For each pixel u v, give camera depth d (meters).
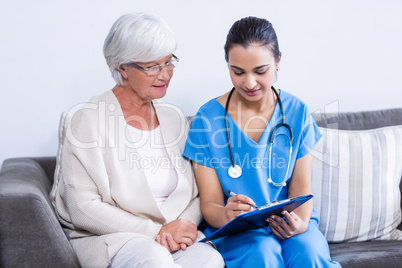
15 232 1.46
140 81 1.67
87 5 2.07
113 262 1.54
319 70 2.36
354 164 2.04
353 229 2.00
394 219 2.06
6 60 2.02
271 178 1.80
